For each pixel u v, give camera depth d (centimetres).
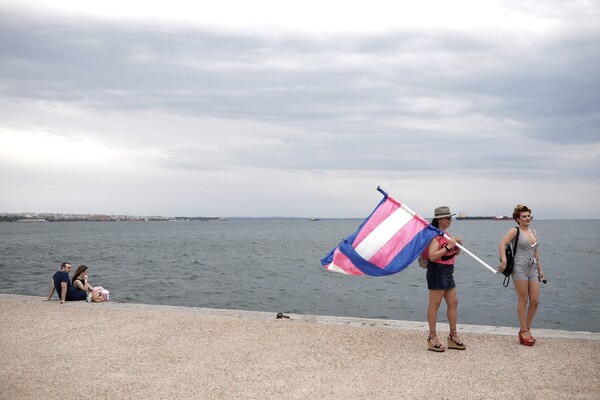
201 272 3353
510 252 779
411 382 631
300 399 581
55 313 1031
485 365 693
